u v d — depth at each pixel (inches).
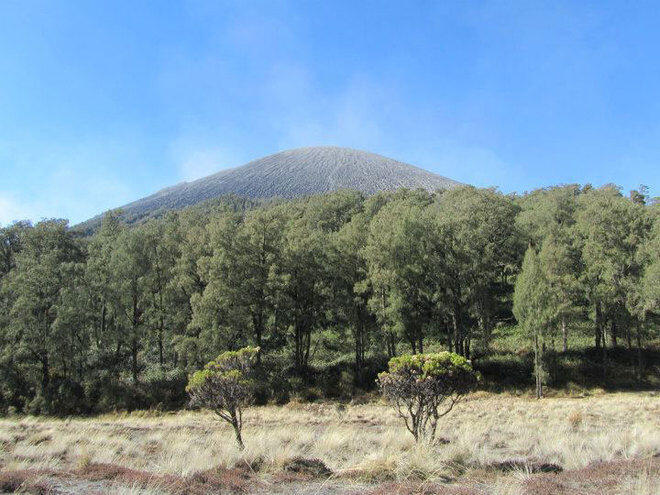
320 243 1710.1
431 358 422.9
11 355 1405.0
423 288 1630.2
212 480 316.5
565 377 1533.0
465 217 1717.5
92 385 1450.5
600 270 1628.9
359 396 1422.2
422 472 341.1
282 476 336.5
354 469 351.3
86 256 2124.8
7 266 2010.3
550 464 366.3
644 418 842.8
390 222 1669.5
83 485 295.7
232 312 1482.5
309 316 1637.6
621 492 261.6
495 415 956.6
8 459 400.2
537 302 1401.3
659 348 1711.4
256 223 1638.8
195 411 1267.2
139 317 1627.7
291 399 1396.4
